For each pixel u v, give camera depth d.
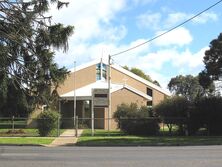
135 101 48.75
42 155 20.69
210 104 39.34
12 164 17.11
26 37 22.23
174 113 39.38
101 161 18.16
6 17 21.12
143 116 42.00
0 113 37.81
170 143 29.81
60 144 29.70
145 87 56.03
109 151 23.14
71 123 48.09
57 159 18.91
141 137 35.53
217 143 30.27
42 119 36.50
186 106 39.53
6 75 22.89
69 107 49.19
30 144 29.39
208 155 20.66
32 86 25.95
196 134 39.97
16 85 24.81
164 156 20.19
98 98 37.88
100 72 52.69
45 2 22.55
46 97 27.69
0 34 21.20
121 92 48.66
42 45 23.38
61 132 40.50
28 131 41.12
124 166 16.52
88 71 51.66
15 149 24.66
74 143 30.09
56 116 36.81
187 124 39.12
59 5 23.08
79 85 50.59
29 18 21.81
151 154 21.20
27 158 19.31
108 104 37.97
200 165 16.80
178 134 39.41
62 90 49.12
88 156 20.23
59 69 27.11
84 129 45.81
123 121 39.28
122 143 29.83
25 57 23.34
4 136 35.84
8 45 21.81
